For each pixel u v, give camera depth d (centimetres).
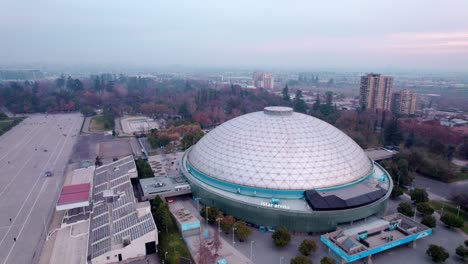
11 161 16375
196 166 11650
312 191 9450
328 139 11106
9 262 8138
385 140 19150
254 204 9275
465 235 9444
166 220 9300
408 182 13062
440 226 10000
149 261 8231
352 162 10806
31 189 12744
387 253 8481
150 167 14100
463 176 14525
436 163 14388
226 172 10456
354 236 8538
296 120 11775
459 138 18775
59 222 10125
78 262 8094
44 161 16412
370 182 10606
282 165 10044
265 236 9244
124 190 11488
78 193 10631
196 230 9294
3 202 11544
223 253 8388
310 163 10119
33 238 9225
